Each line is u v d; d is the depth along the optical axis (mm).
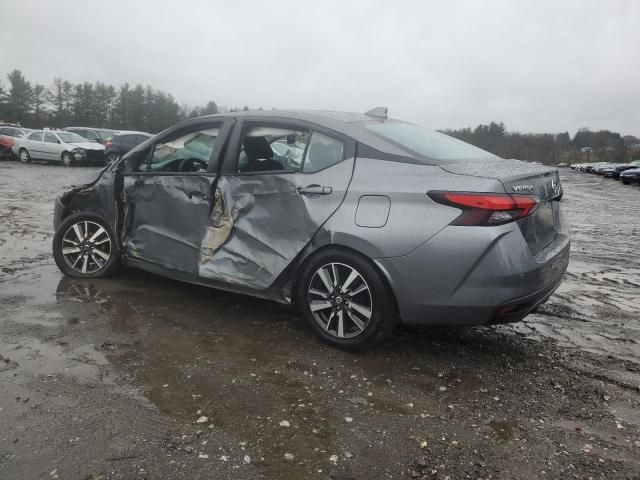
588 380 3102
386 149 3293
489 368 3225
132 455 2221
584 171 61344
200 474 2127
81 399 2639
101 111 90500
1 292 4219
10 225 7348
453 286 2977
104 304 4035
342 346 3359
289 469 2186
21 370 2906
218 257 3781
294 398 2762
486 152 3984
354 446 2363
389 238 3084
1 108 78625
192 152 4035
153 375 2938
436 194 3004
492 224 2912
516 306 2992
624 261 6934
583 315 4344
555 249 3352
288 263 3461
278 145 3641
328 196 3326
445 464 2258
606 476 2211
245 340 3490
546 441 2457
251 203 3633
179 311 3969
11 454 2186
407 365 3221
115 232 4414
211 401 2689
